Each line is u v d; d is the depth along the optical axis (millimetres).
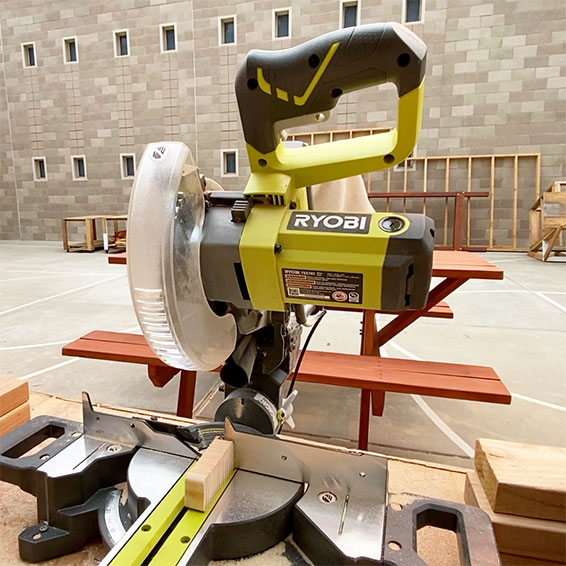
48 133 7496
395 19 5762
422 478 673
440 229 6121
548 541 519
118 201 7371
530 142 5676
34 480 529
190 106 6723
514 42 5527
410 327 2627
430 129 5930
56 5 6973
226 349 550
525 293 3525
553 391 1759
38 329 2559
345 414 1610
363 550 423
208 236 490
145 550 409
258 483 510
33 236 7965
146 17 6625
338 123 6148
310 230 464
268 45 6223
